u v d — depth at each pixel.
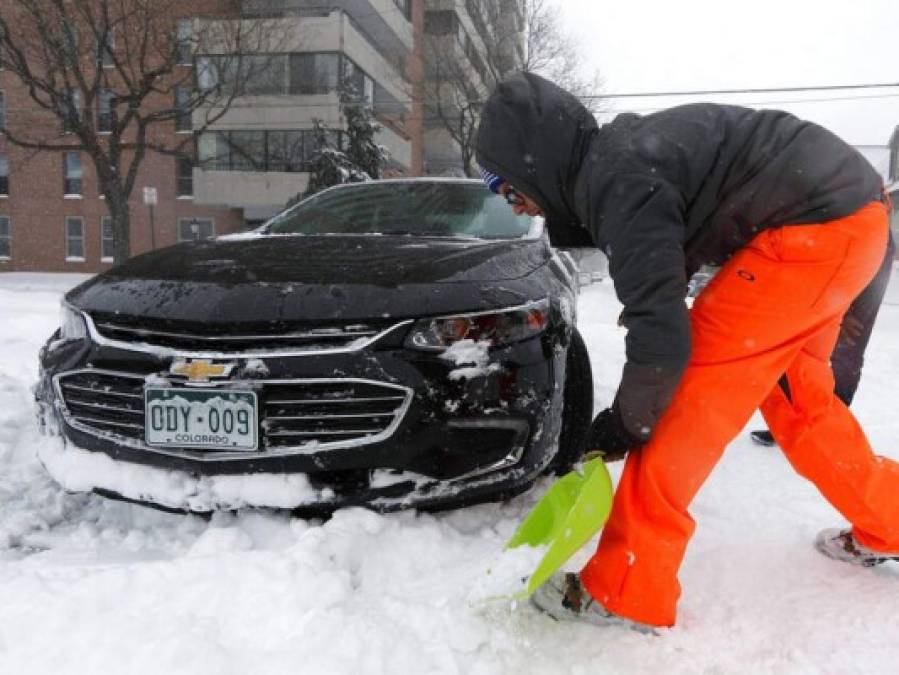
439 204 3.16
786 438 1.76
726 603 1.67
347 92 24.77
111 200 19.05
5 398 3.14
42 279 23.20
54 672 1.34
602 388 3.84
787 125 1.44
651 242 1.31
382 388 1.80
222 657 1.37
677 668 1.43
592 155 1.42
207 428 1.83
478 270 2.06
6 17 18.88
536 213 1.64
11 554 1.93
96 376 1.97
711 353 1.44
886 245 1.47
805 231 1.38
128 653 1.38
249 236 2.94
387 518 1.88
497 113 1.49
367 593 1.65
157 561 1.76
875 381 4.33
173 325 1.88
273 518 1.91
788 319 1.42
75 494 2.27
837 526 2.09
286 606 1.53
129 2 18.80
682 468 1.48
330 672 1.34
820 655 1.48
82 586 1.60
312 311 1.83
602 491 1.45
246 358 1.81
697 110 1.46
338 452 1.80
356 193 3.36
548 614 1.58
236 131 25.12
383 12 27.36
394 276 1.98
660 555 1.48
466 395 1.84
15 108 26.45
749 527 2.09
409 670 1.37
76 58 18.08
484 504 2.14
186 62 24.25
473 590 1.55
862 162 1.46
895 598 1.69
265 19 21.58
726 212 1.42
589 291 14.37
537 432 1.92
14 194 27.44
